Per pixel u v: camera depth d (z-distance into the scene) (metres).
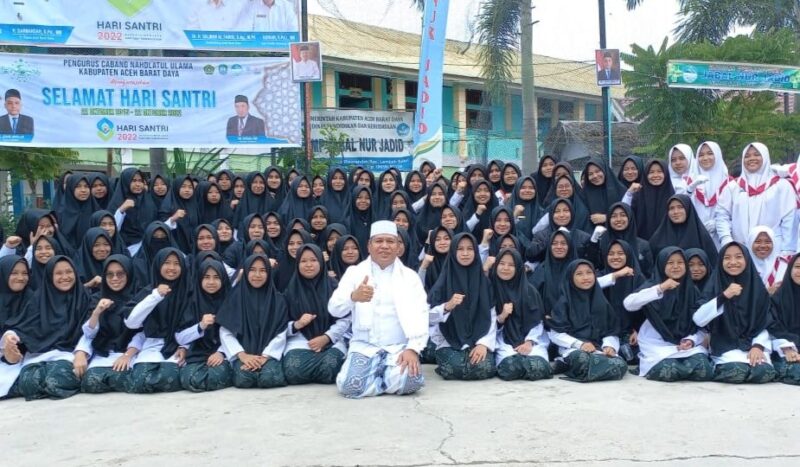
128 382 4.66
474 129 16.73
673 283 4.76
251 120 9.02
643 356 4.95
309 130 9.30
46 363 4.68
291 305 5.01
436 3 9.95
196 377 4.66
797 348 4.72
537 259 6.11
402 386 4.36
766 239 5.29
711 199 6.02
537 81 18.62
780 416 3.80
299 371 4.74
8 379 4.61
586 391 4.46
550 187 7.05
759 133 12.85
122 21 8.60
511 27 11.66
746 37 12.88
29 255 5.74
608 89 9.98
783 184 5.79
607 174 6.53
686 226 5.70
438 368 4.97
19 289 4.87
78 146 8.66
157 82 8.80
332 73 15.21
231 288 5.04
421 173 7.63
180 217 6.70
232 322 4.79
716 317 4.75
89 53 9.43
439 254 5.45
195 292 4.93
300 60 8.61
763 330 4.73
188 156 11.71
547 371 4.81
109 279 4.92
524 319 5.02
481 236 6.68
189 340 4.86
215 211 7.25
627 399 4.22
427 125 10.05
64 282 4.82
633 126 16.44
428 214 6.82
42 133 8.54
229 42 8.88
